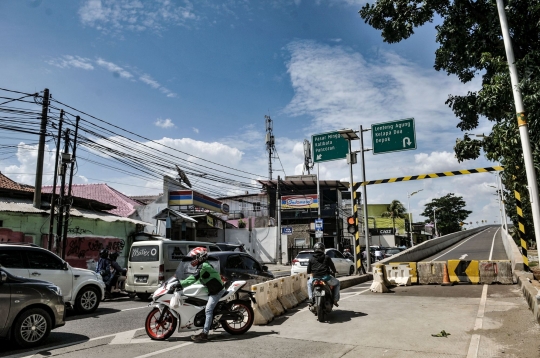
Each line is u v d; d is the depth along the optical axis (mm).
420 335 6820
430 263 13508
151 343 6867
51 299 7129
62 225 16547
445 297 10641
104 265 13625
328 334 7199
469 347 5957
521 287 10797
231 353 6090
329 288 8422
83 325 8727
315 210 45750
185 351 6266
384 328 7434
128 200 29734
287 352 6105
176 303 6863
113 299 13703
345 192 55094
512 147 8141
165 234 27016
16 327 6652
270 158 49219
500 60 8539
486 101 8469
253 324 8141
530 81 7273
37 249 9469
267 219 43156
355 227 17906
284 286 10031
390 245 65312
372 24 11023
